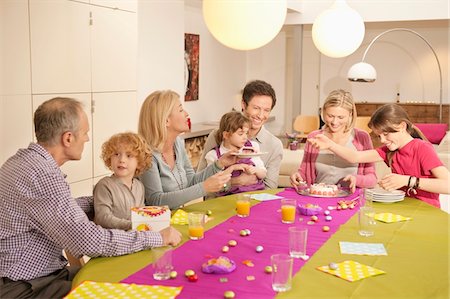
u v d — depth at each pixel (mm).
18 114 3516
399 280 1690
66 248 1969
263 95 3279
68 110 2100
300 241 1910
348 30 3730
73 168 4074
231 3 2381
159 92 2885
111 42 4469
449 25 9203
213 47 8945
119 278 1716
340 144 3283
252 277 1687
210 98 8953
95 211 2320
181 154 3020
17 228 2008
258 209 2676
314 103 10922
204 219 2285
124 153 2367
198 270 1776
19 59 3502
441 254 1968
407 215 2598
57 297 2008
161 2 6281
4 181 2021
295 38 7742
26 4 3537
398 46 10227
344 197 2986
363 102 10352
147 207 2238
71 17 3975
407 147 2975
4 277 2025
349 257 1916
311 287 1624
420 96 10203
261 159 3369
